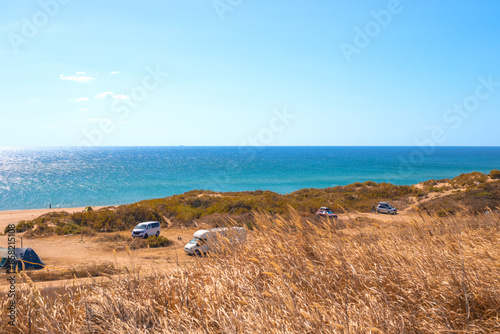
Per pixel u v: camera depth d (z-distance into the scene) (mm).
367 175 102188
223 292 3424
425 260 3514
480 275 3094
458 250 3570
